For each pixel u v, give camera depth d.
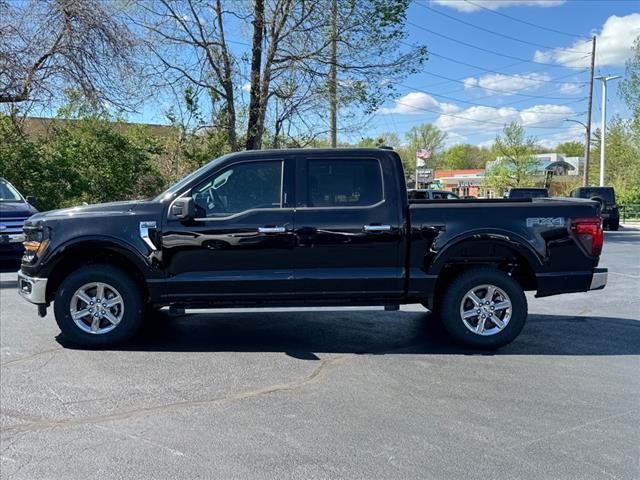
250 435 3.51
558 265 5.35
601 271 5.43
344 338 5.86
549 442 3.41
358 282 5.32
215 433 3.54
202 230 5.25
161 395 4.20
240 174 5.38
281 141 19.67
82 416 3.81
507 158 42.16
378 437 3.48
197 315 6.92
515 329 5.36
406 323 6.55
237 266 5.30
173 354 5.24
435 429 3.60
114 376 4.61
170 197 5.38
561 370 4.80
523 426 3.65
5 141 16.92
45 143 17.66
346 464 3.14
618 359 5.14
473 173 69.56
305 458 3.21
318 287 5.33
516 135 41.72
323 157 5.39
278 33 17.81
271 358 5.13
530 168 41.94
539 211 5.35
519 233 5.30
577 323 6.61
